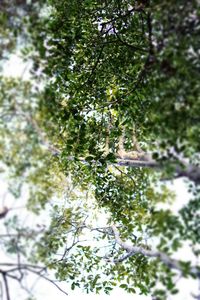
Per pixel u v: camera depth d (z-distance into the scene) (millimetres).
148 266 8234
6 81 7172
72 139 10594
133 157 10328
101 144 11773
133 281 9430
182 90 6758
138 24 9773
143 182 9719
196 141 6516
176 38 6883
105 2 11555
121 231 10891
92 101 11812
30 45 7465
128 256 9453
